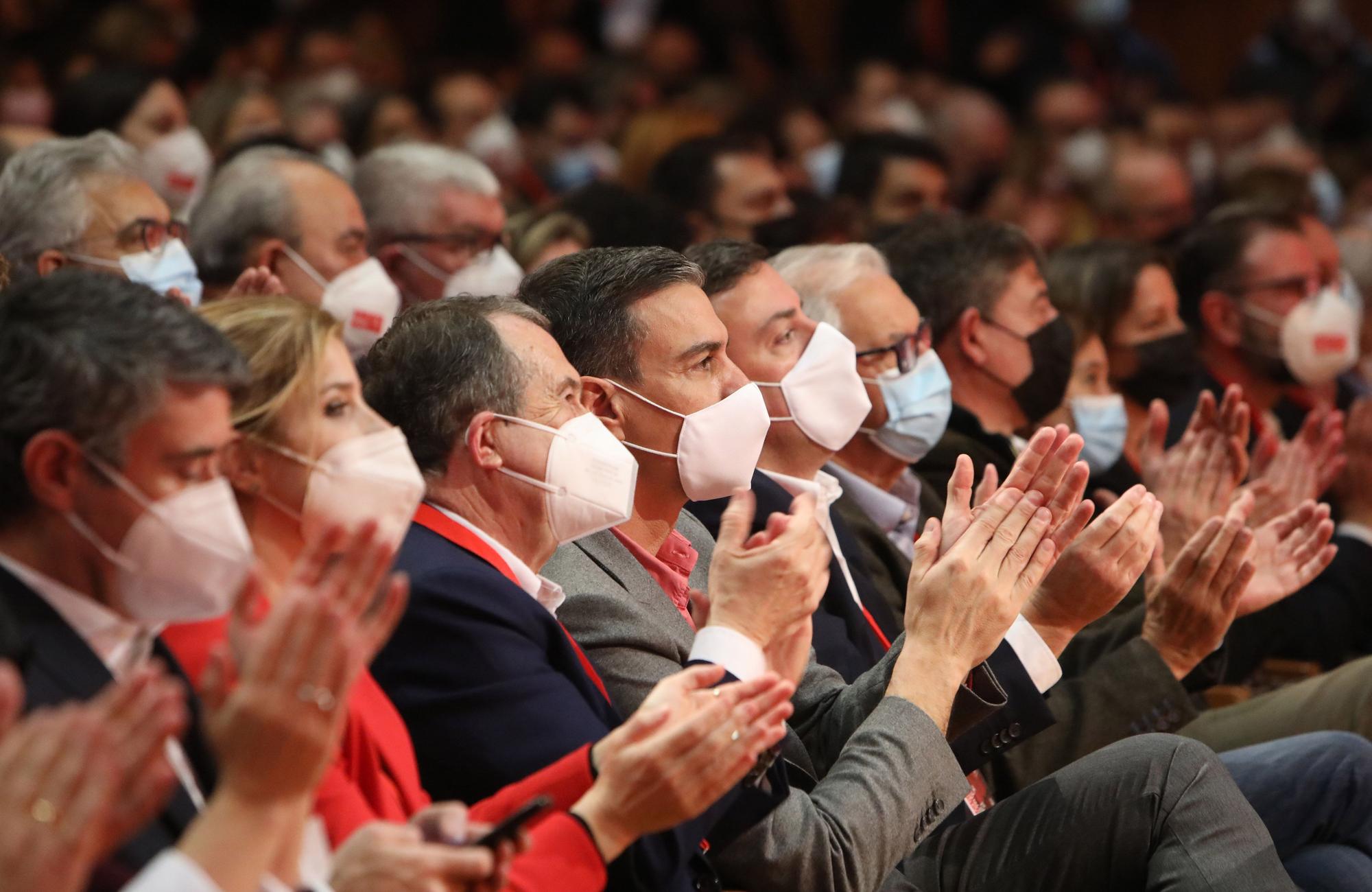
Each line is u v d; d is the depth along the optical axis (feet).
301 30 105.29
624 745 23.71
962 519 31.83
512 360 29.55
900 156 74.23
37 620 20.66
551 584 30.35
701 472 33.58
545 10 124.36
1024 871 31.76
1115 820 31.42
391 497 24.39
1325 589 51.88
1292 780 35.47
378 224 53.47
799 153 98.53
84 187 39.45
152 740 17.20
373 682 25.63
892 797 28.91
